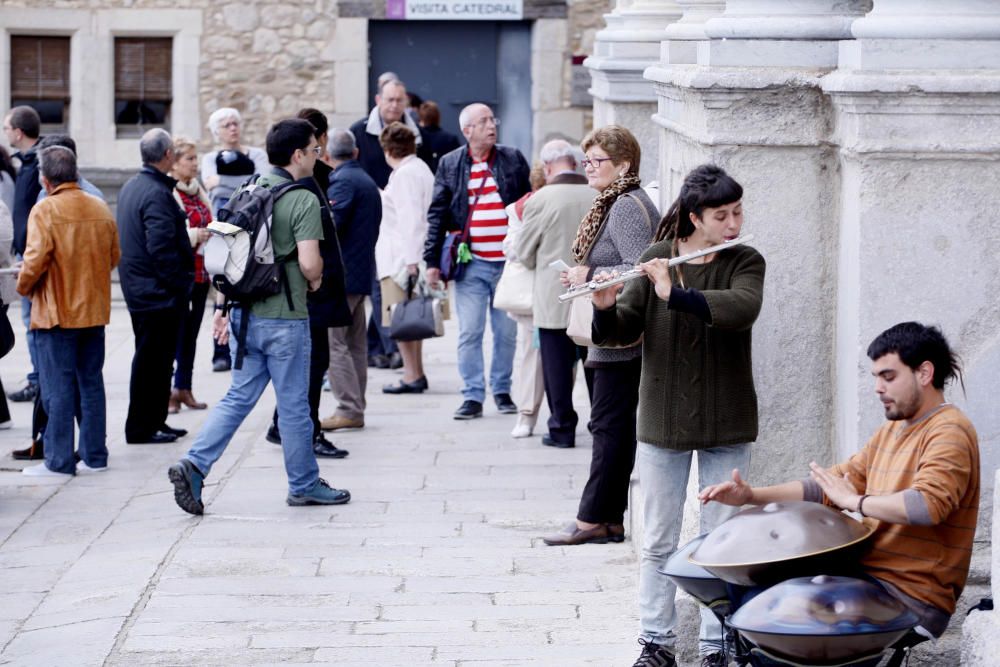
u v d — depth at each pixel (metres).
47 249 11.51
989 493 7.11
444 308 14.38
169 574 9.13
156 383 13.01
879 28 6.86
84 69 22.20
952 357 6.05
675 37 9.62
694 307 6.55
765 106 7.39
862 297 7.07
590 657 7.62
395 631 8.09
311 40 22.73
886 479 6.08
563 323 12.16
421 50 23.48
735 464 6.95
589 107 23.44
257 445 12.94
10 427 13.98
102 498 11.24
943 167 6.97
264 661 7.63
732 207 6.71
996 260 7.01
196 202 14.62
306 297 11.23
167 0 22.28
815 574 5.89
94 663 7.62
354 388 13.27
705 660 7.12
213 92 22.59
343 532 10.11
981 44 6.82
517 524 10.30
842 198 7.36
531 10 23.12
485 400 14.86
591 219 9.30
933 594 5.99
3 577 9.25
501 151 13.73
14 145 14.68
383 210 14.34
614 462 9.63
